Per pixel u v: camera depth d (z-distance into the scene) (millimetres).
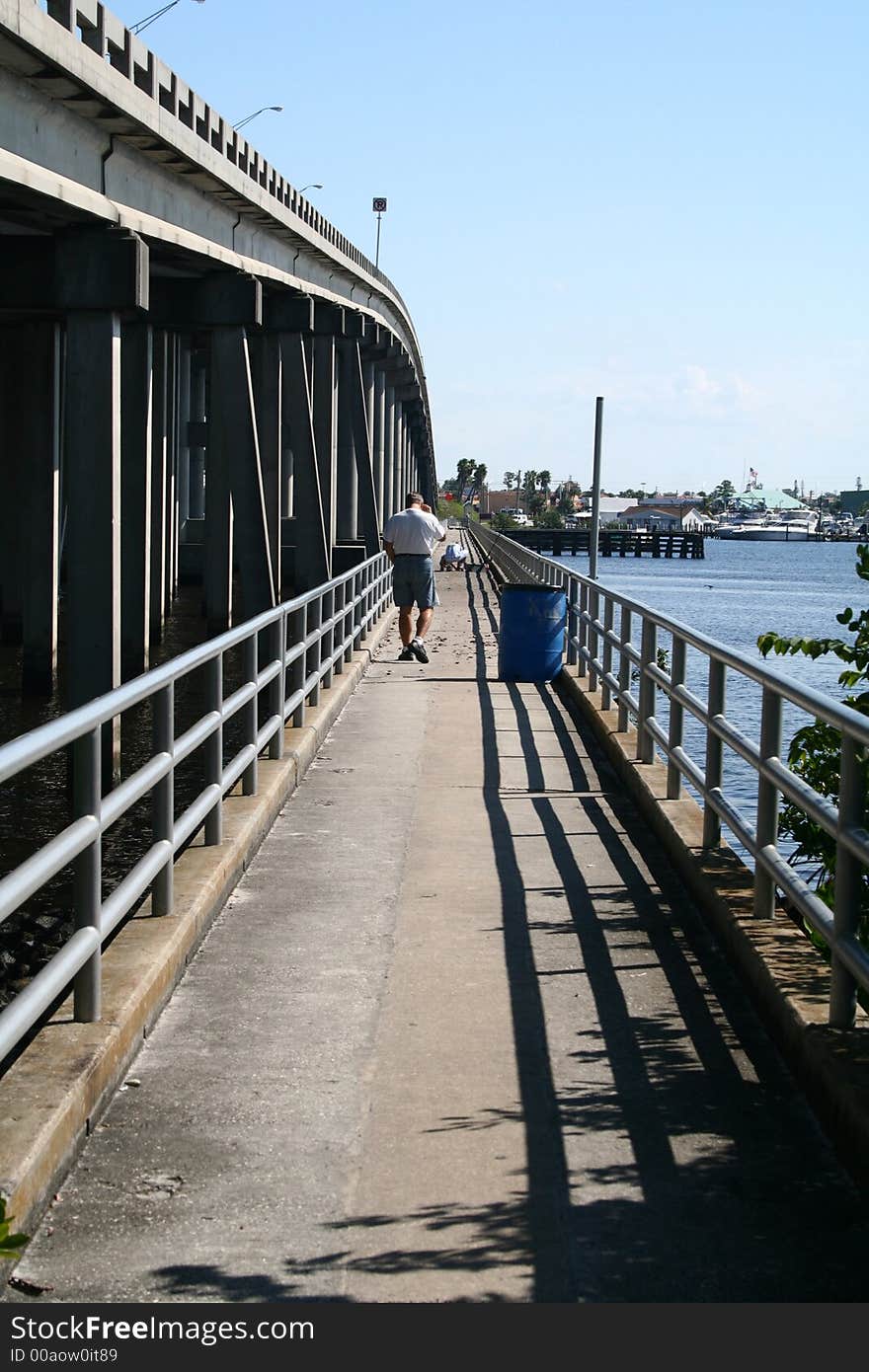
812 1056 6164
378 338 50594
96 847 6180
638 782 12320
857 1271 4867
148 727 20906
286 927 8781
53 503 26094
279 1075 6477
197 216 22422
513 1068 6598
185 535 53875
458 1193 5375
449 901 9398
